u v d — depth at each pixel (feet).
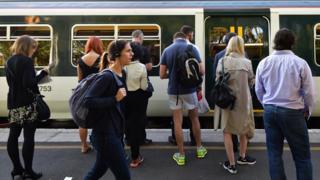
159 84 30.50
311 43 30.63
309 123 35.09
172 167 19.22
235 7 30.76
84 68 19.53
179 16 30.76
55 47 30.76
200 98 20.98
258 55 31.04
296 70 14.30
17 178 17.70
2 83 30.83
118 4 30.91
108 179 17.61
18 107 16.88
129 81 19.04
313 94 14.20
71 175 18.19
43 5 31.01
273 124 14.74
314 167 18.90
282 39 14.70
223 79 18.04
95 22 30.73
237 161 19.72
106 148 12.67
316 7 30.71
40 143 23.31
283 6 30.76
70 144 23.17
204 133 25.62
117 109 13.00
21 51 16.99
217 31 31.04
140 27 30.76
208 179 17.63
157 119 34.86
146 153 21.47
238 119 18.13
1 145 23.16
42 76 18.13
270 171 14.85
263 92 15.17
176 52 19.35
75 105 12.67
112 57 13.09
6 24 30.83
